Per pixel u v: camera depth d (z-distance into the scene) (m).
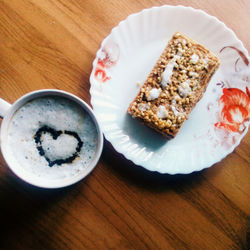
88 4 0.31
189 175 0.31
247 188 0.31
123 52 0.31
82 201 0.30
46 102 0.25
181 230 0.31
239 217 0.31
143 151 0.31
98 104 0.30
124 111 0.31
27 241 0.30
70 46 0.31
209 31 0.31
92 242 0.30
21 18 0.30
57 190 0.30
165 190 0.31
